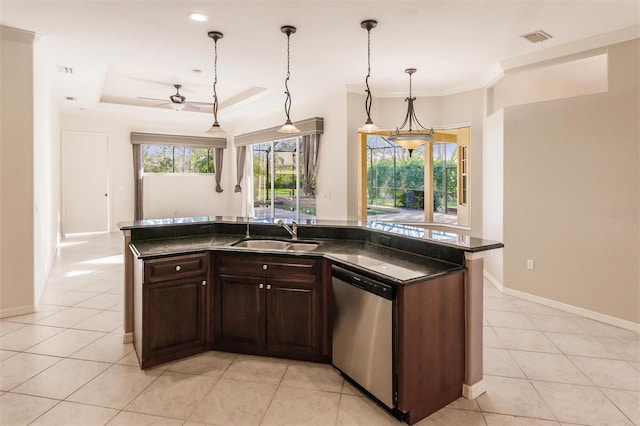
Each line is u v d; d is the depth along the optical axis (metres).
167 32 3.58
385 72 4.75
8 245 3.53
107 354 2.85
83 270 5.29
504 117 4.33
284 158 7.34
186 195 9.12
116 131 8.27
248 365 2.70
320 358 2.73
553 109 3.91
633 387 2.46
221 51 4.09
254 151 8.52
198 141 9.03
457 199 5.83
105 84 6.09
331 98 5.67
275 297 2.77
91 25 3.42
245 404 2.24
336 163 5.64
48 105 5.09
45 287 4.50
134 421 2.07
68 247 6.87
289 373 2.59
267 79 5.13
